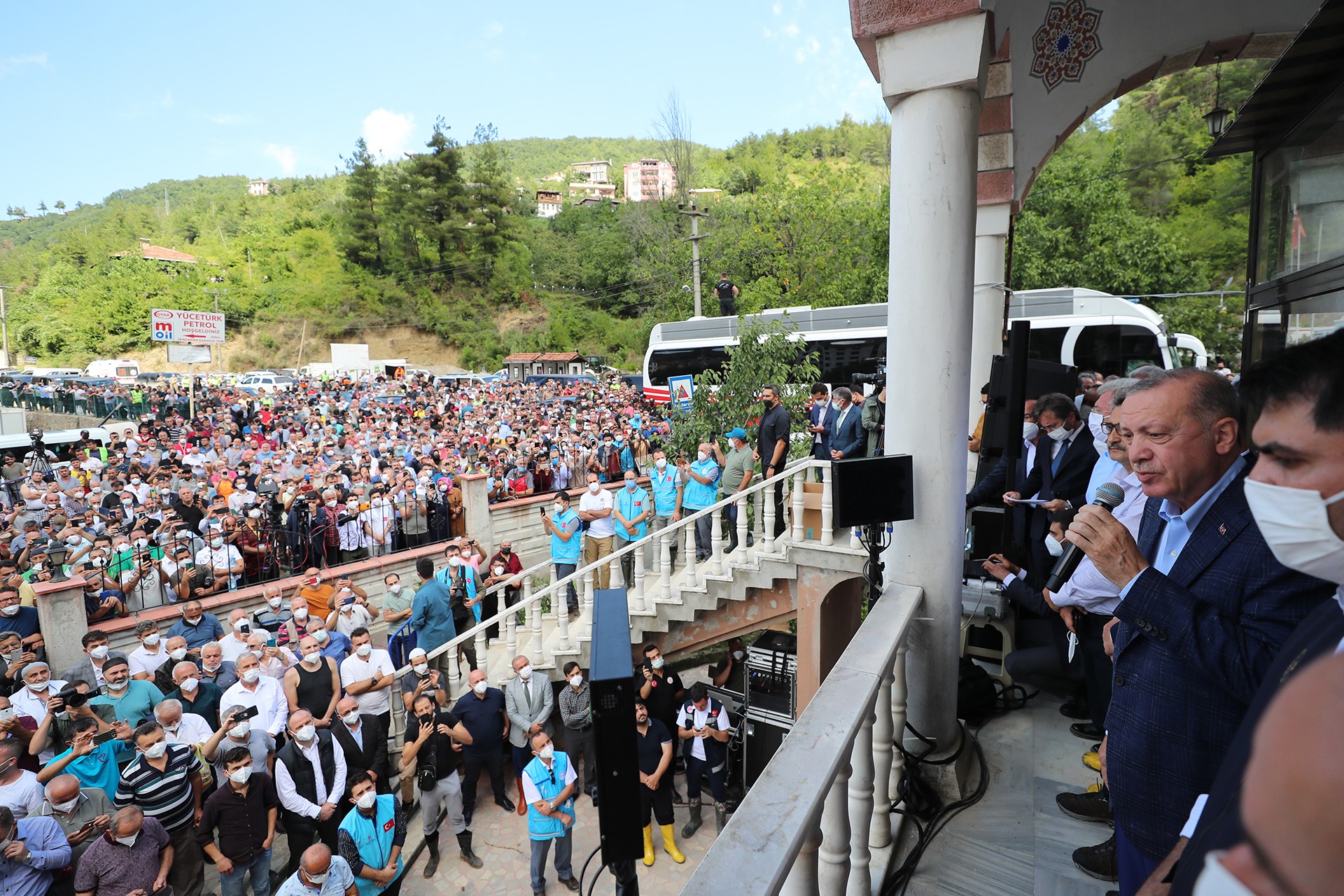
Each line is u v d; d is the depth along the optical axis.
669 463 12.56
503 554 11.67
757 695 8.90
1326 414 0.99
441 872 8.11
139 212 119.69
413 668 8.89
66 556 10.65
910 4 3.01
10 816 5.50
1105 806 2.93
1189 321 28.25
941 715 3.27
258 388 43.69
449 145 89.12
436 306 88.06
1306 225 3.81
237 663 7.87
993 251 5.78
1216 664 1.60
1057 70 5.14
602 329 80.44
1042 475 4.29
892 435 3.31
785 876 1.45
